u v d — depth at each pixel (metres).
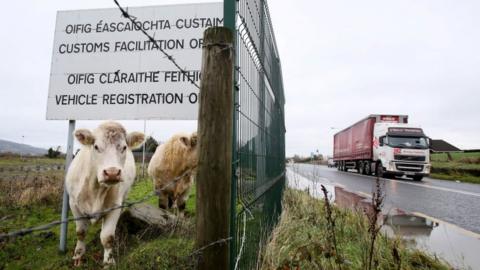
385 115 22.28
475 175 22.28
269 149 4.60
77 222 4.15
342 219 5.20
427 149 19.06
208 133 1.79
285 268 2.85
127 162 4.90
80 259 4.01
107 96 4.38
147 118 4.29
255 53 3.14
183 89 4.25
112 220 3.97
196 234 1.83
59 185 9.47
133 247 4.23
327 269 3.24
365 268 3.28
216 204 1.77
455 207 9.02
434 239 5.49
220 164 1.78
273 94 5.21
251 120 2.92
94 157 3.72
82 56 4.46
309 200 6.73
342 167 32.09
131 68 4.35
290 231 4.40
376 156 21.16
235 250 2.09
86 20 4.48
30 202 7.52
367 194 11.30
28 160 36.22
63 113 4.47
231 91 1.84
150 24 4.33
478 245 5.12
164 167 6.48
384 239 4.50
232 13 2.06
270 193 4.66
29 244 4.81
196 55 4.25
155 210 5.29
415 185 15.58
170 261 2.93
